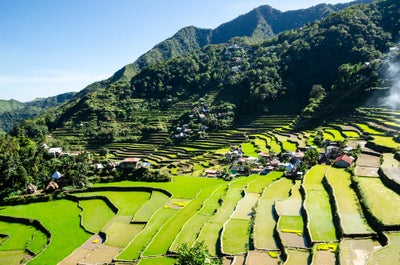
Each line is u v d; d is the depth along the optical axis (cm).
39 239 7712
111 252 6625
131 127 19750
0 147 13100
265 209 7188
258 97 19175
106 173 11669
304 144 12975
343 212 6062
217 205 8281
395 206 5900
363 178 7506
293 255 5097
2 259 6906
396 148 9206
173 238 6681
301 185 7944
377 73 15700
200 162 13925
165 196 9694
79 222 8431
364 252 4806
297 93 19688
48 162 11850
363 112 13900
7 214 9144
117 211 8875
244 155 13425
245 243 5925
